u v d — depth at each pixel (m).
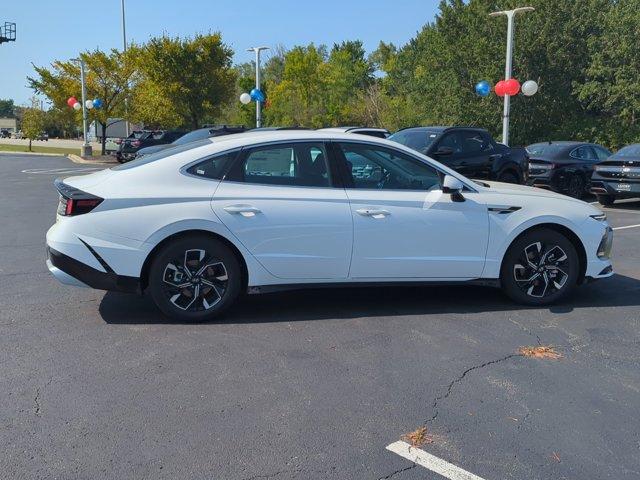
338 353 4.69
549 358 4.66
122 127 40.09
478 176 12.32
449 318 5.58
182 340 4.92
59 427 3.53
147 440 3.40
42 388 4.02
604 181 13.69
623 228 10.88
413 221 5.49
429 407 3.83
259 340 4.95
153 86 36.09
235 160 5.34
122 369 4.34
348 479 3.06
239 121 52.62
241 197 5.24
